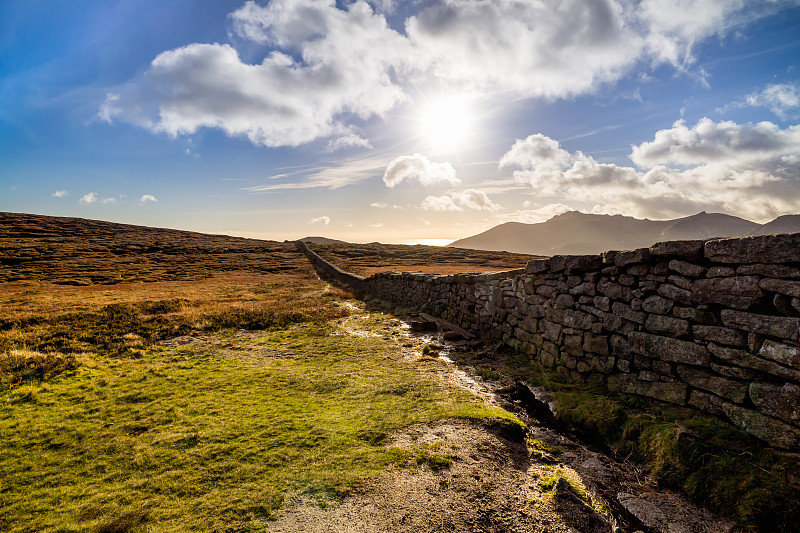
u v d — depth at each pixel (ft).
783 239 14.60
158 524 12.30
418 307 58.70
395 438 17.72
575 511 12.75
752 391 15.08
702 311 17.87
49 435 18.63
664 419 17.69
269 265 180.04
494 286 37.29
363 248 278.67
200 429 18.97
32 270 132.46
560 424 20.39
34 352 32.01
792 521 11.43
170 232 288.10
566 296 26.81
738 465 13.67
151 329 42.29
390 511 12.77
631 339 21.34
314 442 17.44
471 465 15.53
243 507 13.02
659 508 13.26
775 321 14.62
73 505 13.38
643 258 20.66
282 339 40.01
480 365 30.40
